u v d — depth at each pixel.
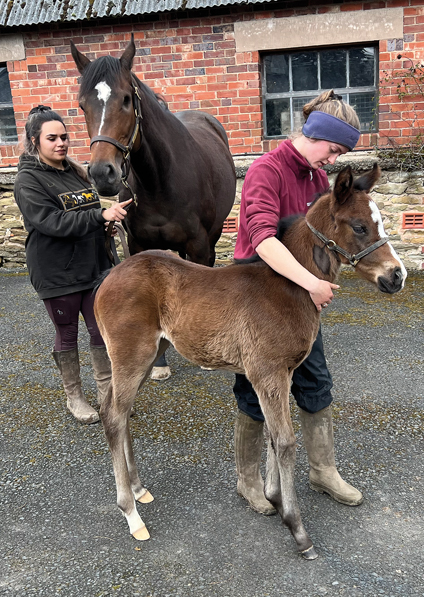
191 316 2.24
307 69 6.48
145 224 3.74
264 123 6.70
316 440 2.49
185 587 2.00
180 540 2.28
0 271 7.25
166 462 2.88
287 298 2.12
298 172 2.27
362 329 4.75
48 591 2.01
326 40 6.14
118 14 6.14
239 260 2.33
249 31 6.23
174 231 3.77
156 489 2.65
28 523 2.42
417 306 5.27
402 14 5.95
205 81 6.46
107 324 2.33
